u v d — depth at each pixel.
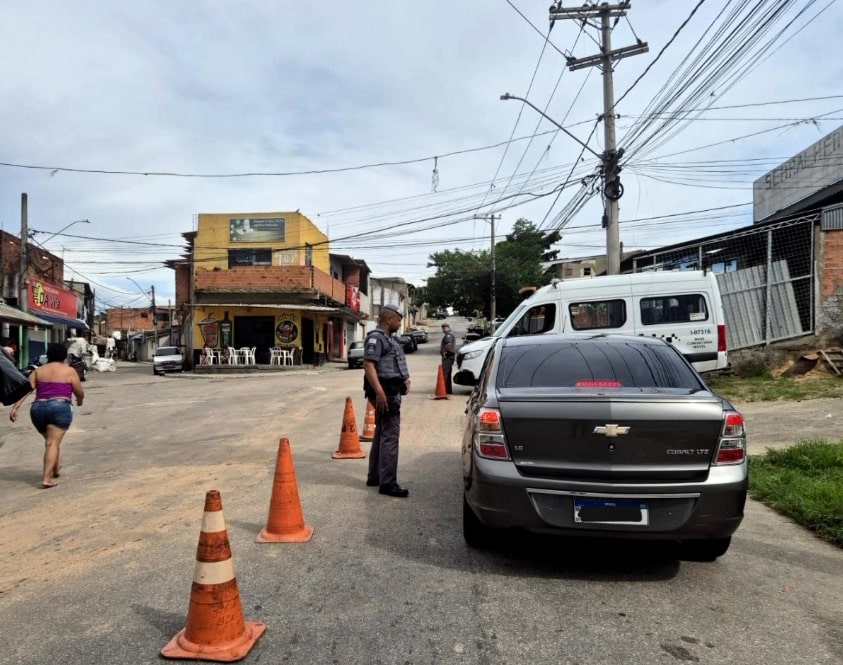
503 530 4.02
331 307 34.75
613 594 3.79
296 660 3.01
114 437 10.50
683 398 3.93
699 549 4.31
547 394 4.09
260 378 24.83
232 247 34.59
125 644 3.19
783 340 13.85
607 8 15.84
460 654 3.07
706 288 11.73
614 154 15.90
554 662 3.00
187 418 12.56
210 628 3.05
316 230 37.34
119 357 61.59
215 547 3.11
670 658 3.05
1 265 26.52
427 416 11.34
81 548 4.72
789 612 3.57
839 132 18.28
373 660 3.01
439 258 45.91
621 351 4.82
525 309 12.59
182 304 36.75
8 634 3.33
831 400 10.50
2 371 6.92
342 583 3.93
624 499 3.77
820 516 5.13
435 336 68.94
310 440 9.51
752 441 8.30
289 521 4.77
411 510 5.54
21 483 7.20
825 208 13.91
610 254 15.84
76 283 39.72
